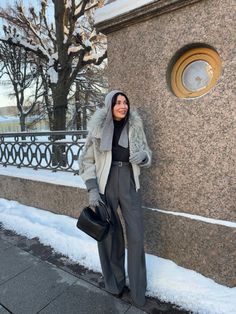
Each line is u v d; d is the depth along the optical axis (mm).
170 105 2346
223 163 2141
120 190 2162
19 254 3080
